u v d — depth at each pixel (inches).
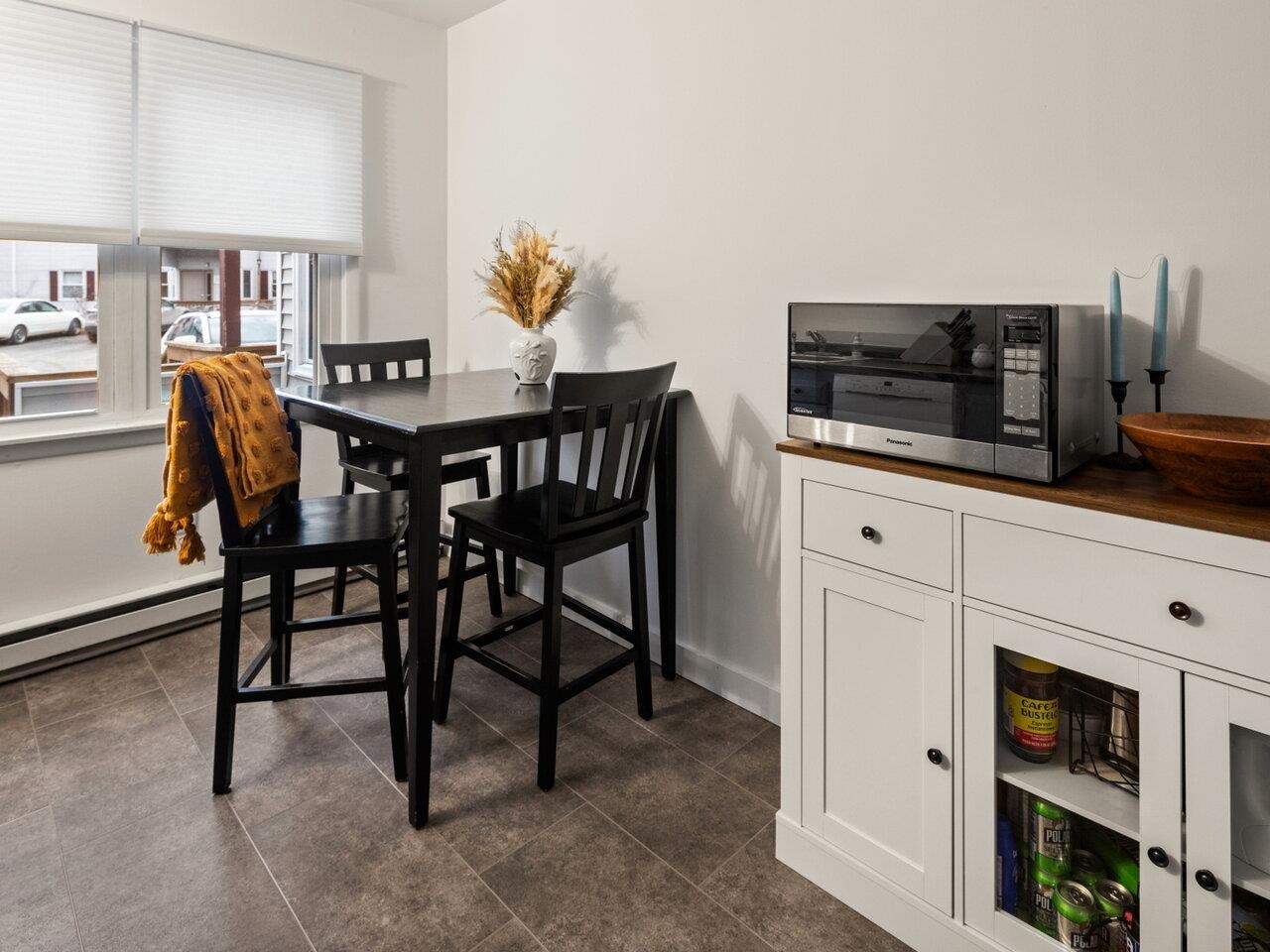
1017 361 47.0
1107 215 57.2
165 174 98.3
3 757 76.3
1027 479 47.3
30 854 62.8
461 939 55.3
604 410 80.9
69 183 90.7
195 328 109.2
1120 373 52.4
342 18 112.8
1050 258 60.4
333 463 123.6
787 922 57.2
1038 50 59.7
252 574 68.8
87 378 99.7
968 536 49.1
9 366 93.9
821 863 60.4
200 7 99.2
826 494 57.2
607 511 77.3
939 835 52.6
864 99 71.1
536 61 107.0
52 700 87.4
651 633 100.3
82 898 58.3
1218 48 51.4
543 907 58.4
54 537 96.5
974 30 63.2
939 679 51.6
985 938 50.9
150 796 70.5
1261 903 41.5
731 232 84.0
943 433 51.0
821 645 58.7
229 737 70.4
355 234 117.3
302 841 65.1
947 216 66.3
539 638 106.2
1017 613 47.3
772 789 73.3
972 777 50.6
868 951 54.6
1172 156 53.9
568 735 82.4
